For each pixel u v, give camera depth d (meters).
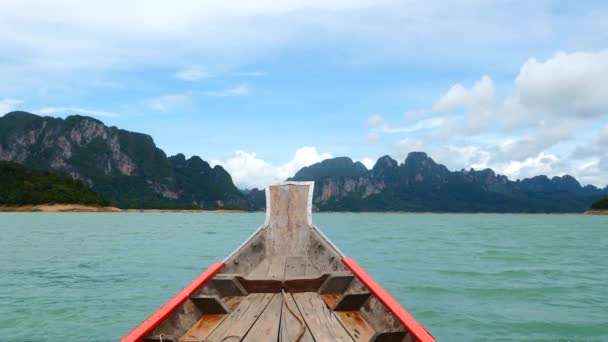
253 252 9.08
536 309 11.52
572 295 13.23
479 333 9.62
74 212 133.12
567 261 21.22
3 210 124.88
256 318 5.50
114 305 11.88
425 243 31.27
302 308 5.86
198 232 43.50
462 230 51.81
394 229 52.69
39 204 130.88
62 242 30.69
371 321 5.33
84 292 13.42
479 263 20.17
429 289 13.96
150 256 22.06
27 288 14.02
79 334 9.59
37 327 10.05
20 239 33.25
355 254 23.66
